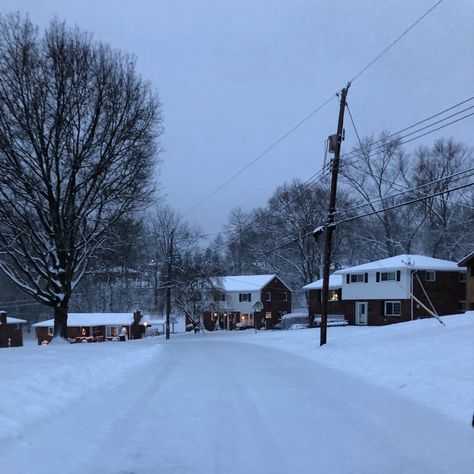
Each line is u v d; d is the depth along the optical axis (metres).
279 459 6.12
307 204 64.31
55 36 25.45
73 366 11.52
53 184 27.12
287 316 59.97
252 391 10.84
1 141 24.17
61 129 25.67
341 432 7.39
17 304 79.38
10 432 6.27
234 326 65.69
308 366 15.91
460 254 56.66
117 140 26.67
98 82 25.94
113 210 29.05
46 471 5.34
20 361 12.34
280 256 71.50
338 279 55.62
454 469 5.84
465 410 8.37
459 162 55.59
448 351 13.70
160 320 75.06
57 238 26.97
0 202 25.41
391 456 6.29
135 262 65.19
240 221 75.25
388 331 22.27
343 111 21.48
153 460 5.98
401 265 41.69
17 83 24.78
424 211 57.12
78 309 81.50
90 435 6.80
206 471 5.65
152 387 11.16
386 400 9.81
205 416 8.30
